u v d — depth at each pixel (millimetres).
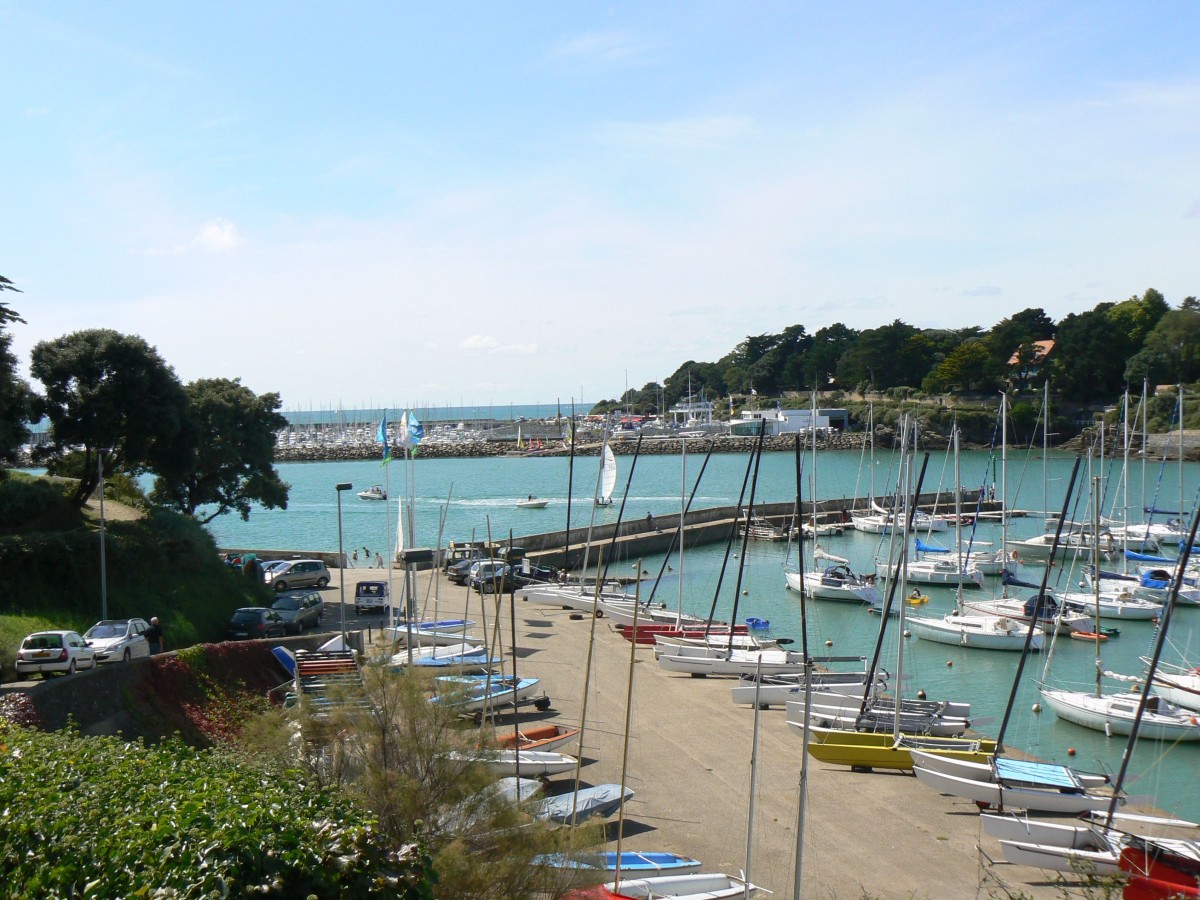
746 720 33062
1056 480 124688
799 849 18047
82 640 29109
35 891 10266
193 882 9789
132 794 12320
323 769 17906
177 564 45250
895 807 25750
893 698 35000
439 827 16875
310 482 164000
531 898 16125
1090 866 21484
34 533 38844
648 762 28594
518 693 33094
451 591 56906
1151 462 121625
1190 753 34312
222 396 64750
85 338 48312
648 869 20531
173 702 26969
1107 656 48688
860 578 65500
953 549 81812
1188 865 20812
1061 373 156375
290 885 10094
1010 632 49875
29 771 12906
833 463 159625
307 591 54844
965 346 176875
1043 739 35750
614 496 127062
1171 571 61719
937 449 163375
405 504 121188
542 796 19281
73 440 47469
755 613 59625
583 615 51406
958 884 21391
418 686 18672
